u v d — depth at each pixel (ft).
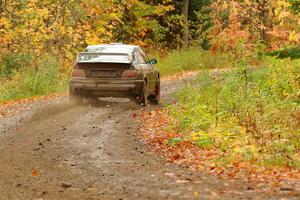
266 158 35.42
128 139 44.83
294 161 34.96
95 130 48.70
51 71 89.10
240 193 26.03
